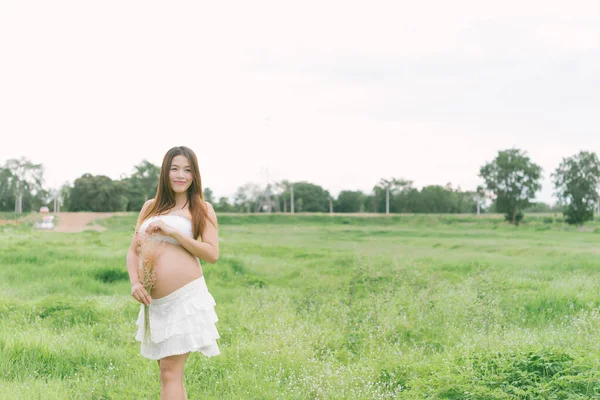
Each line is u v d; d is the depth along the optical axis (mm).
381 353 7102
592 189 71938
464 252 26656
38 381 5551
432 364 6195
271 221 78688
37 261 17906
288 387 5570
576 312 10438
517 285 13375
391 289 11531
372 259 20219
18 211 115438
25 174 116188
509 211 82125
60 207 118438
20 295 12695
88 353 6668
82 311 9141
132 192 117500
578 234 49469
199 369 6234
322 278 14477
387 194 124625
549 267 18594
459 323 9102
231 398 5328
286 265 20281
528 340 7281
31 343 6719
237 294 13062
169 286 4074
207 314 4168
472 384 5082
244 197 128625
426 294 10820
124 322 8719
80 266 16562
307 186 138750
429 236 45188
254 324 8602
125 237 34438
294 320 9141
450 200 129000
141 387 5512
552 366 5312
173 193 4352
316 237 43188
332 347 7770
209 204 4457
